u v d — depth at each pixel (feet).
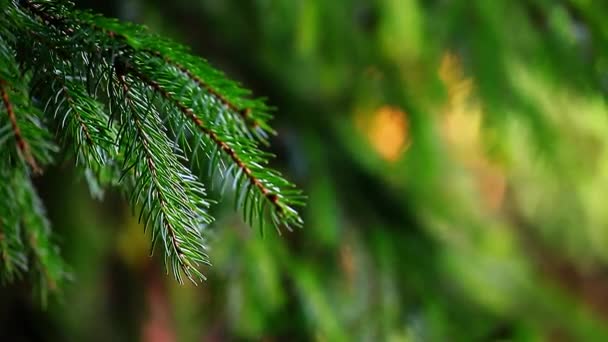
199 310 6.49
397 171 6.73
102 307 6.40
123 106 3.92
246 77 6.33
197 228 3.97
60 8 3.91
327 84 6.67
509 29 6.00
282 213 3.88
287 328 5.68
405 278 6.29
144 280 7.00
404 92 6.52
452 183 7.19
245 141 3.92
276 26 6.19
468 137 9.89
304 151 6.27
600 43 5.60
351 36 6.25
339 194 6.31
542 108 6.21
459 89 6.23
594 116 6.54
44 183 5.73
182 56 3.92
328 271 5.99
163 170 3.94
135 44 3.83
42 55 3.89
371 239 6.28
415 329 6.10
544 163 6.38
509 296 6.79
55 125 4.23
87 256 6.09
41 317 5.92
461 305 6.45
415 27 6.19
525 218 9.32
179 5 6.04
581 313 7.01
